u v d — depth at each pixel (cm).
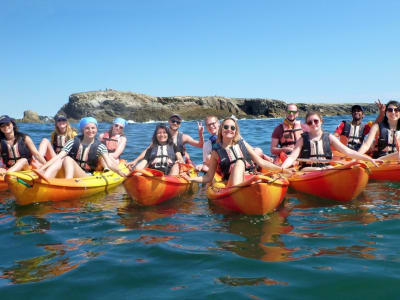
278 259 302
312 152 582
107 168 647
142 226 407
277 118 6794
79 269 292
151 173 495
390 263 285
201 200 539
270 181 421
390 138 673
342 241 339
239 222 416
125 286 262
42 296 250
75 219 439
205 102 7306
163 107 7069
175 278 272
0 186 606
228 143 513
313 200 512
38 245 350
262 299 237
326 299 236
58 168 581
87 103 7012
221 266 291
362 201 493
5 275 284
